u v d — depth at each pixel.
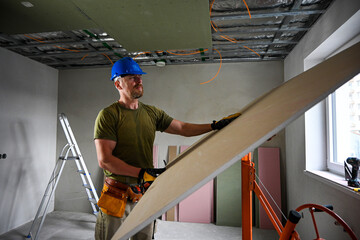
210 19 2.16
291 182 3.10
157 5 1.77
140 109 1.69
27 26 2.19
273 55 3.38
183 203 3.51
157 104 3.78
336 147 2.30
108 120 1.50
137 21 2.03
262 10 2.09
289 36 2.71
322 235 2.03
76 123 3.97
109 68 3.92
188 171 0.54
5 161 3.06
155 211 0.44
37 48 3.10
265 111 0.60
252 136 0.45
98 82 3.95
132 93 1.58
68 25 2.17
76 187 3.89
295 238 0.78
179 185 0.48
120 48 3.09
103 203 1.46
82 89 3.98
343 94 2.14
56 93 4.02
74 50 3.15
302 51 2.62
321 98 0.41
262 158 3.42
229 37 2.75
